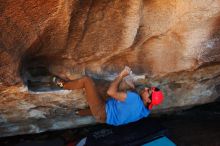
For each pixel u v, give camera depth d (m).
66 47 3.97
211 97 5.54
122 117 4.35
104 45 4.05
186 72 4.84
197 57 4.60
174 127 5.90
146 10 3.89
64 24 3.63
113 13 3.74
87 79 4.19
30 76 4.27
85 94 4.56
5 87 3.89
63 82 4.30
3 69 3.70
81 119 5.10
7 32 3.48
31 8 3.38
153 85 4.88
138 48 4.30
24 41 3.62
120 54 4.27
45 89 4.34
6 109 4.34
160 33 4.18
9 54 3.61
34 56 4.00
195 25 4.22
